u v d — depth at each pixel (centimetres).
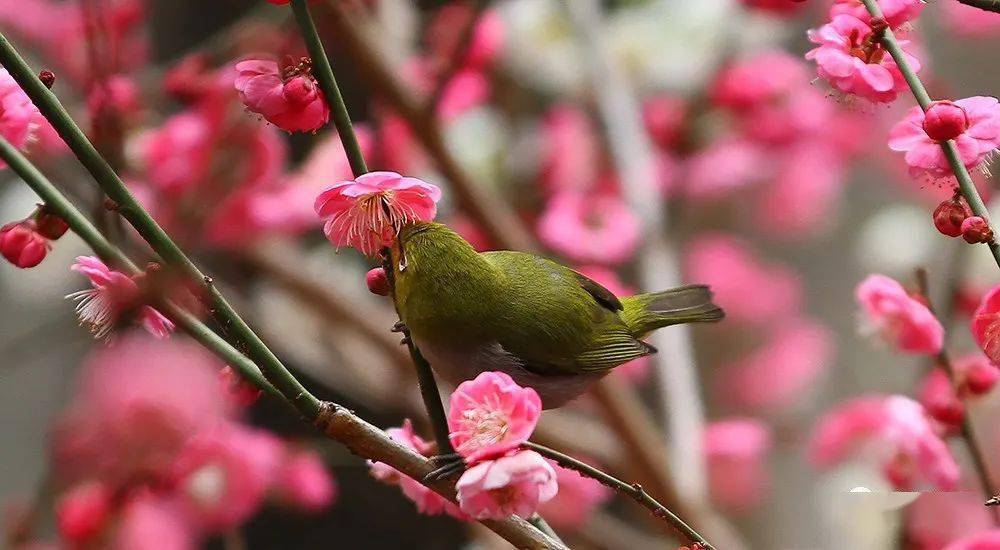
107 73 292
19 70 268
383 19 356
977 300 292
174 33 438
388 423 406
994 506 279
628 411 332
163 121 344
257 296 367
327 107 273
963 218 271
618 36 395
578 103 404
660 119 404
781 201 419
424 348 282
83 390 298
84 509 295
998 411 286
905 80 273
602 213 367
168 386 298
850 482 293
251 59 273
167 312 270
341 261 379
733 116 395
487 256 288
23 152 273
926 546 282
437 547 439
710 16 392
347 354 369
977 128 272
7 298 344
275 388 271
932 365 290
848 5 276
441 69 320
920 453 281
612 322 289
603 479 271
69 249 340
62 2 335
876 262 396
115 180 269
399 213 274
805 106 389
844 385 418
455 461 272
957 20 365
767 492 386
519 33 393
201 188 311
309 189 327
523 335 285
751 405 433
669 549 328
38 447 424
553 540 272
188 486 298
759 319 437
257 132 311
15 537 296
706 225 442
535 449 271
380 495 438
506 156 393
